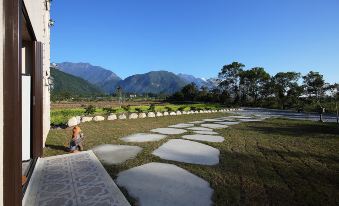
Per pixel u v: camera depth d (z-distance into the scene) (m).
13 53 2.39
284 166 5.40
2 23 2.23
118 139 8.19
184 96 48.78
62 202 3.41
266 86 39.69
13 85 2.38
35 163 5.15
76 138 6.43
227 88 45.66
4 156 2.33
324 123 14.73
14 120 2.39
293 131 11.07
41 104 5.76
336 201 3.62
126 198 3.59
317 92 34.72
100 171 4.75
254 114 22.56
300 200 3.62
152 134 9.39
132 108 21.47
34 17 5.08
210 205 3.42
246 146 7.52
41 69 5.79
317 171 5.07
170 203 3.46
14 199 2.38
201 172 4.85
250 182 4.35
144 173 4.73
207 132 10.26
